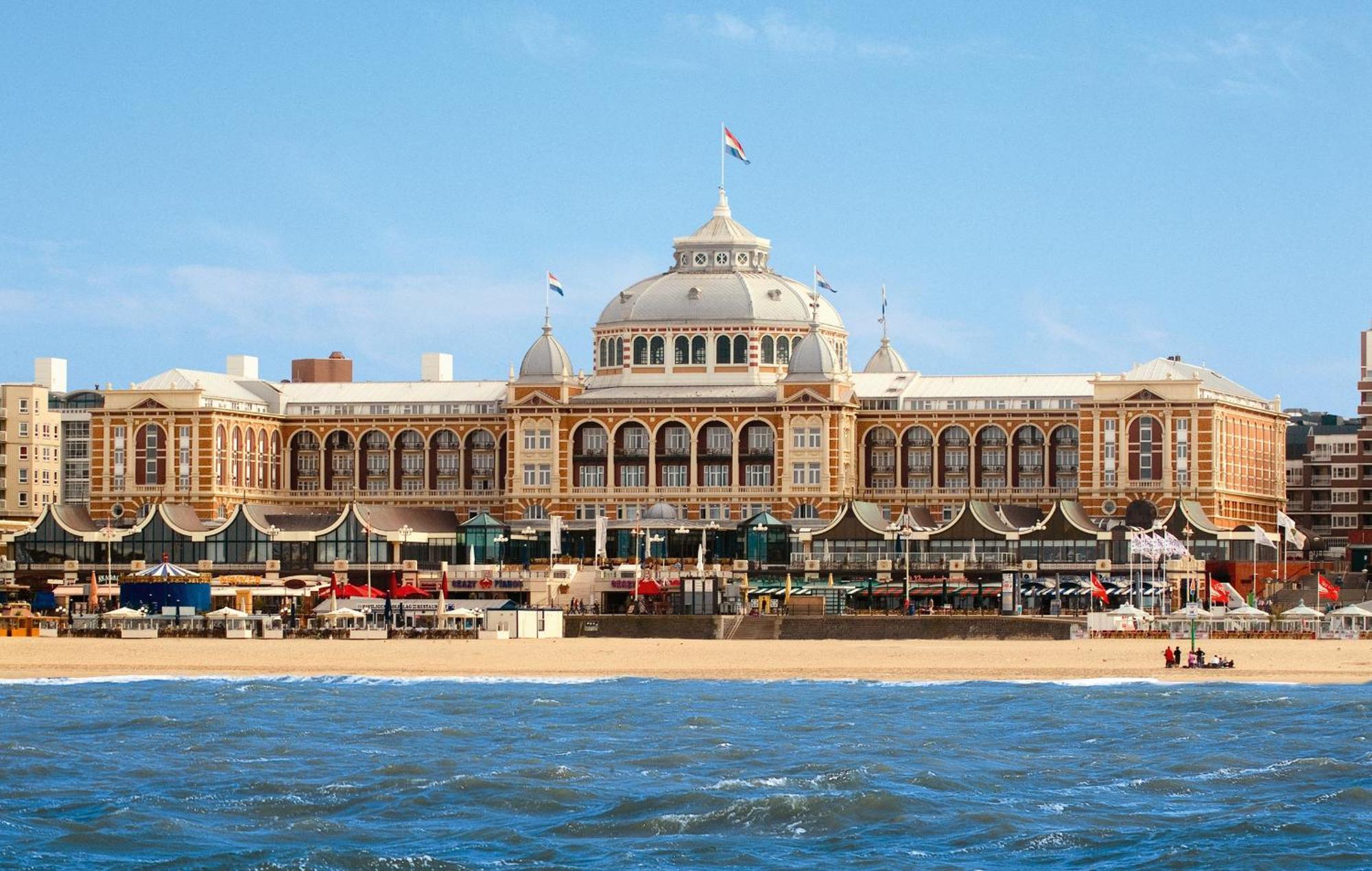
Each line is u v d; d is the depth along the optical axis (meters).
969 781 140.25
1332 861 118.12
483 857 120.06
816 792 135.00
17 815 129.62
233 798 135.38
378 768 144.75
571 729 165.62
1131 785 139.50
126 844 122.69
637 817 129.12
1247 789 138.00
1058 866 117.94
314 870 116.69
